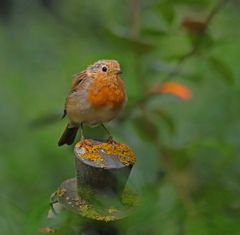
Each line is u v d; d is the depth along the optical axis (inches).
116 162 202.8
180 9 397.4
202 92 432.8
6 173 496.7
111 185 201.6
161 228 218.1
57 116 362.0
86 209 195.3
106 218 193.3
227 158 346.9
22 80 681.6
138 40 353.1
